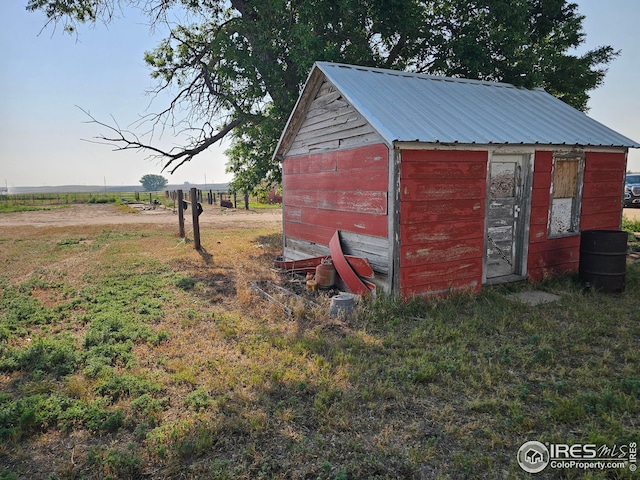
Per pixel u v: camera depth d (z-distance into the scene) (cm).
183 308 675
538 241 785
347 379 418
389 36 1382
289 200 1034
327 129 833
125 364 465
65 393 400
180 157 1493
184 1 1583
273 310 639
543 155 765
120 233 1684
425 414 360
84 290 771
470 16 1417
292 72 1401
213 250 1258
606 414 348
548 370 434
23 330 570
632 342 502
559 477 284
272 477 286
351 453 311
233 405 374
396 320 584
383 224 664
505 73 1362
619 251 699
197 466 298
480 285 716
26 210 3325
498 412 357
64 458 314
